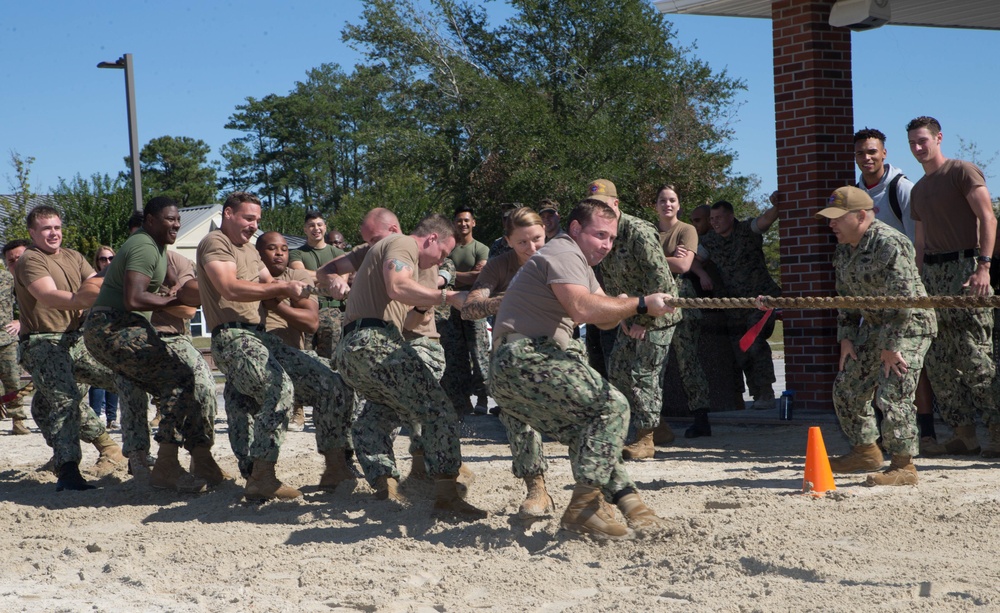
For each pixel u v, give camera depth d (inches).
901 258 247.0
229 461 338.0
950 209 289.3
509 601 166.9
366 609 165.6
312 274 318.0
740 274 414.0
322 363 275.0
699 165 1595.7
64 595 180.1
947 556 177.5
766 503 231.3
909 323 249.6
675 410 410.6
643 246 308.0
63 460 290.7
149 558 206.8
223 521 241.8
